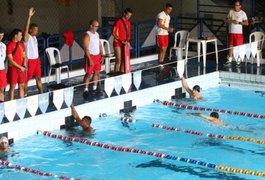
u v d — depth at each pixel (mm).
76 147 13242
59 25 22938
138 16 23328
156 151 13031
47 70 17656
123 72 16844
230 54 18891
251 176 11742
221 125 14586
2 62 13969
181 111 15711
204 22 20219
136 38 19891
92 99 15383
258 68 18344
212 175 11789
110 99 15406
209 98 16766
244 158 12672
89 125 14297
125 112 15680
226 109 15812
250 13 21859
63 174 11844
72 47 18344
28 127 13734
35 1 23250
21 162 12406
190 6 22359
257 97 16828
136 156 12781
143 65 19312
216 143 13531
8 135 13375
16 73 14469
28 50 15070
